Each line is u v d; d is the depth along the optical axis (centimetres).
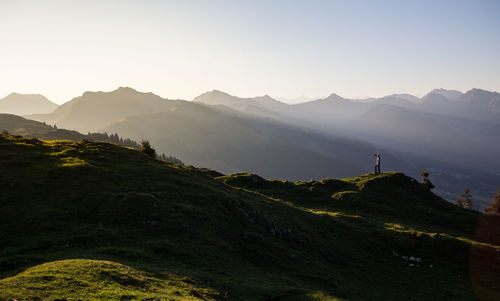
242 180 7938
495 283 4100
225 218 4019
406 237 5278
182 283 2255
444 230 6353
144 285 2011
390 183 8362
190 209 3791
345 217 5903
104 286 1820
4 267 2216
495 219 7156
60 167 4066
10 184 3500
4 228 2794
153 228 3244
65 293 1631
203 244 3256
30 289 1598
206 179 5631
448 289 3903
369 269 4194
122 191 3862
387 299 3391
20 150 4569
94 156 4947
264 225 4250
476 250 4975
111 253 2608
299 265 3622
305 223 5072
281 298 2573
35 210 3136
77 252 2520
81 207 3341
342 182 8588
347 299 3020
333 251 4428
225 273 2830
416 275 4262
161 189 4244
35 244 2600
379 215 6762
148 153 7150
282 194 7475
